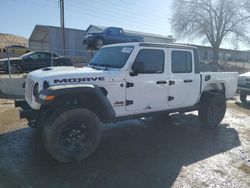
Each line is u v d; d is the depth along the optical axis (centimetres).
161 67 483
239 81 1002
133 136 520
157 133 546
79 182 325
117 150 436
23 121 590
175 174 356
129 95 443
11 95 928
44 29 2864
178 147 463
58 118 361
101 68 458
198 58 558
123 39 1769
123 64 438
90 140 392
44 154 405
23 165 366
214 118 610
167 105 508
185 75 528
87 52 1568
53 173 346
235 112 812
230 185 333
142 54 454
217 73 609
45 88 366
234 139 524
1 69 1382
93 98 396
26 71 1434
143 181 333
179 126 609
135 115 461
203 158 416
